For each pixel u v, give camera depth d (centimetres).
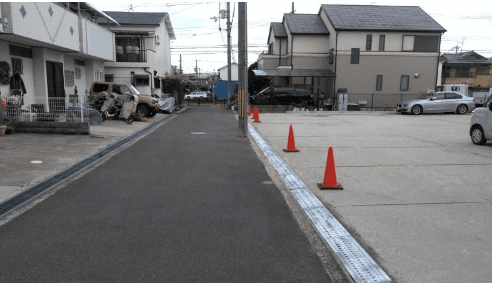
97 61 2195
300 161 817
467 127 1530
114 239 381
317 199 534
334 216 463
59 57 1653
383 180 643
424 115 2269
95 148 924
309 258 349
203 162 781
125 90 1809
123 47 2783
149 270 319
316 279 311
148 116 1903
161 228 413
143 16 3000
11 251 352
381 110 2998
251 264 334
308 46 3102
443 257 351
